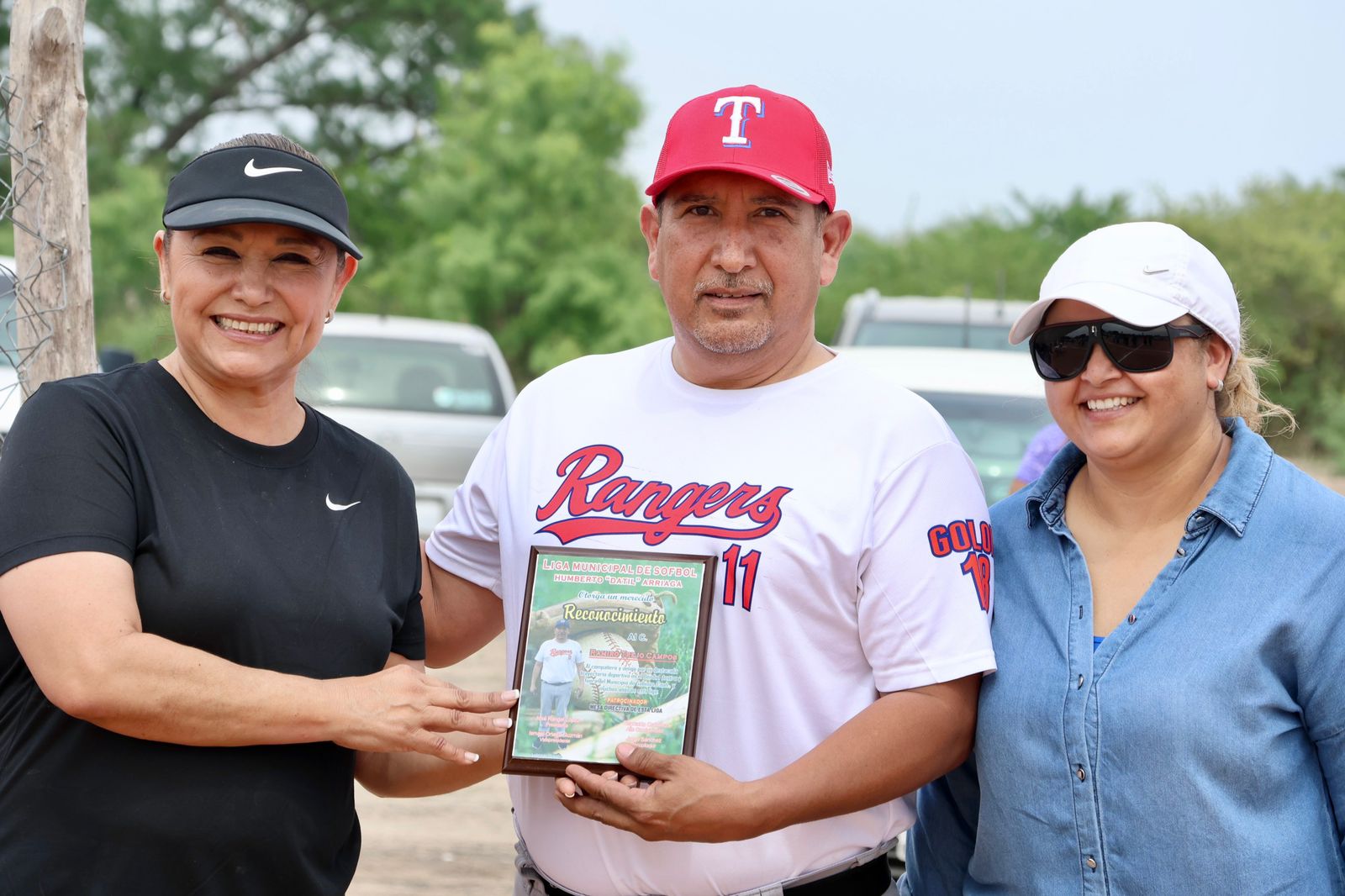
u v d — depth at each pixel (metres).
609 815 2.58
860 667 2.74
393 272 30.42
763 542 2.68
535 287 28.59
